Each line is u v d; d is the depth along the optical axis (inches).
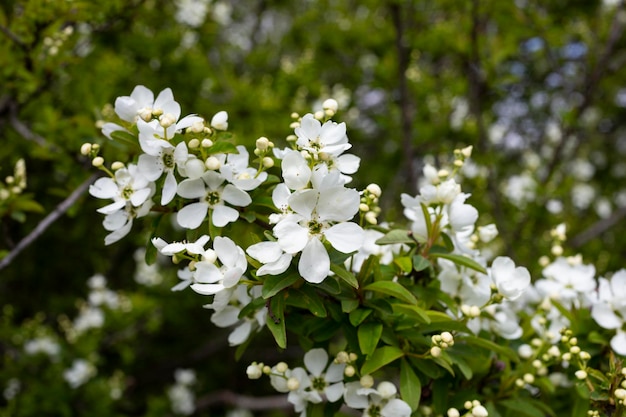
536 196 211.0
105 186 81.0
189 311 315.3
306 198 67.9
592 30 256.5
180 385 278.4
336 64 313.9
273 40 390.0
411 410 76.0
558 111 213.3
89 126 132.7
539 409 97.3
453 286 90.9
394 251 94.7
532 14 217.0
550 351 92.7
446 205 87.7
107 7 161.3
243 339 82.2
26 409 206.7
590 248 259.8
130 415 322.7
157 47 218.7
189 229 77.4
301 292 72.2
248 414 282.7
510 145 307.1
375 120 270.4
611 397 81.4
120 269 314.8
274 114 235.3
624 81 305.0
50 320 283.9
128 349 260.2
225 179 77.1
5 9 184.9
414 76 259.4
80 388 224.4
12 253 119.3
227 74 259.3
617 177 370.3
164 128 73.5
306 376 80.3
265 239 86.5
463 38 226.2
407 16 283.0
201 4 227.1
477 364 91.5
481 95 219.6
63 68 160.6
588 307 103.1
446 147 244.4
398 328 79.7
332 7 328.8
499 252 214.4
